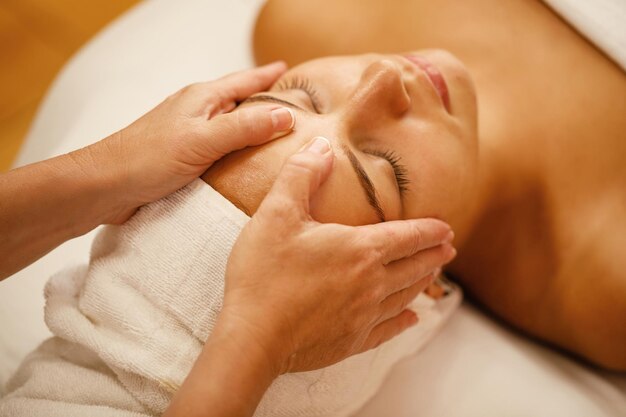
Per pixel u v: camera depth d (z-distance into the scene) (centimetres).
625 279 87
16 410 68
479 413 83
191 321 64
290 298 57
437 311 90
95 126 112
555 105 97
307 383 72
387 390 86
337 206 65
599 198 92
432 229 68
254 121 64
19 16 189
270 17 112
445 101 79
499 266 98
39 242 69
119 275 68
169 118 69
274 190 59
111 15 191
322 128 69
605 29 96
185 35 127
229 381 54
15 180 66
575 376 93
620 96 95
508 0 106
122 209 69
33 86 177
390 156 73
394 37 109
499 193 96
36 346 90
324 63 81
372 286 61
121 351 66
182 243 65
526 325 98
